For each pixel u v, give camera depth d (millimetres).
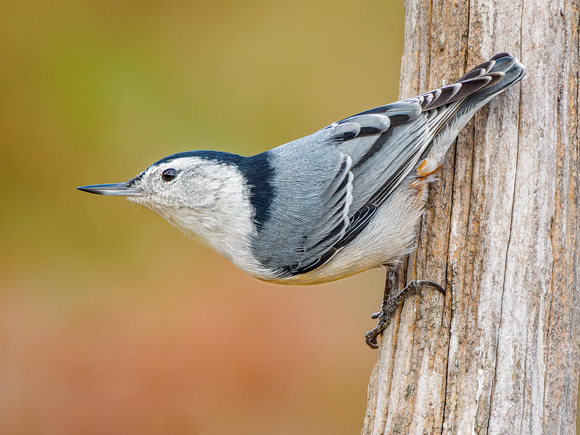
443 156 6383
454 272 6203
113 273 11445
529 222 6000
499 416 5797
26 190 12086
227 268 11141
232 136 12328
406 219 6570
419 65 6730
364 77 12586
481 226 6172
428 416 6027
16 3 12781
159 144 12250
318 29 12984
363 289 10578
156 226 11844
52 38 12727
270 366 9844
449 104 6316
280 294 10547
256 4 13070
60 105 12336
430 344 6176
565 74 6168
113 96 12477
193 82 12695
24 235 11812
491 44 6352
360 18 12961
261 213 6836
